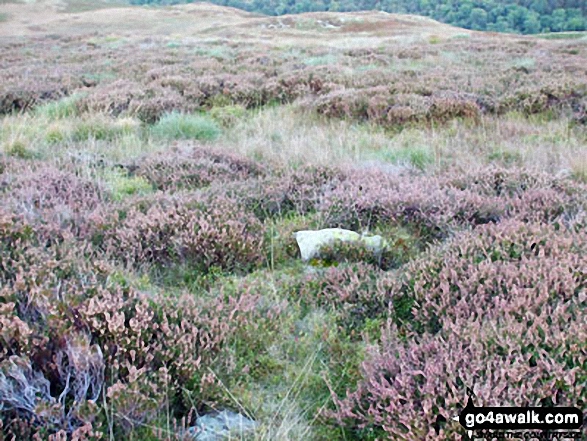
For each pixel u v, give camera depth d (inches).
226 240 172.2
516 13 3868.1
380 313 142.9
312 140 331.6
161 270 170.9
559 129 354.6
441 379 99.7
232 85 494.3
